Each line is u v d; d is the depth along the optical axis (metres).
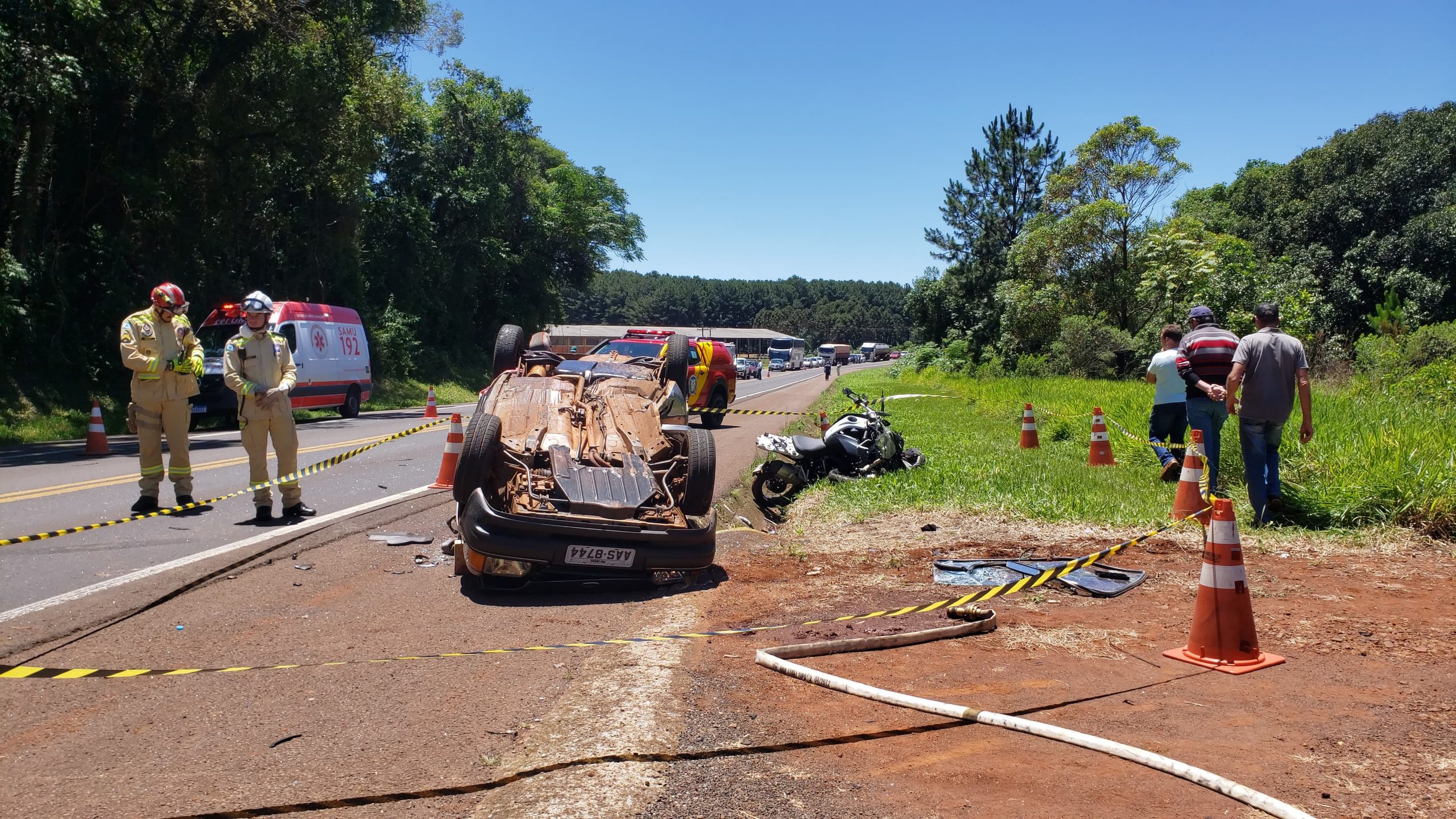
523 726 3.69
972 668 4.35
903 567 6.54
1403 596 5.39
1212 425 8.60
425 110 41.69
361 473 10.93
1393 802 2.98
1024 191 49.50
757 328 171.25
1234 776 3.17
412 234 38.41
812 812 2.97
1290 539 6.77
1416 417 10.08
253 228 27.88
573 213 50.59
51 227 21.52
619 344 16.39
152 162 23.17
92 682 4.18
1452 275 31.97
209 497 9.18
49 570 6.13
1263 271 31.72
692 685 4.14
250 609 5.43
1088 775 3.21
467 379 41.69
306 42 24.66
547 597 5.88
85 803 3.05
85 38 19.94
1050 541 7.09
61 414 19.39
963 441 14.18
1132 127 31.86
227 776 3.26
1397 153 34.06
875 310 177.38
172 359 8.18
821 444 9.98
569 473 6.34
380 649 4.73
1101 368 29.62
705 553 6.11
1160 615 5.20
